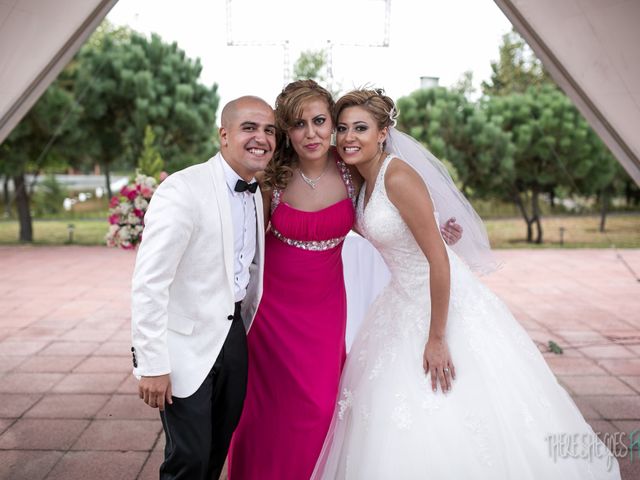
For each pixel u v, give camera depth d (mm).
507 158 12195
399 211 2230
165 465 2109
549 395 2301
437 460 2020
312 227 2316
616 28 2984
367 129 2238
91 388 3910
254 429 2438
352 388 2383
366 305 3209
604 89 3477
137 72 12367
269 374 2410
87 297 6910
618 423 3338
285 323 2396
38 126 11664
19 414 3471
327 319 2426
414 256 2348
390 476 2021
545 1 3193
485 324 2316
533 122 12195
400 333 2320
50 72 3459
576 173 12477
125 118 12625
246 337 2281
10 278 8180
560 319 6020
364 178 2393
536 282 8156
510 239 13172
